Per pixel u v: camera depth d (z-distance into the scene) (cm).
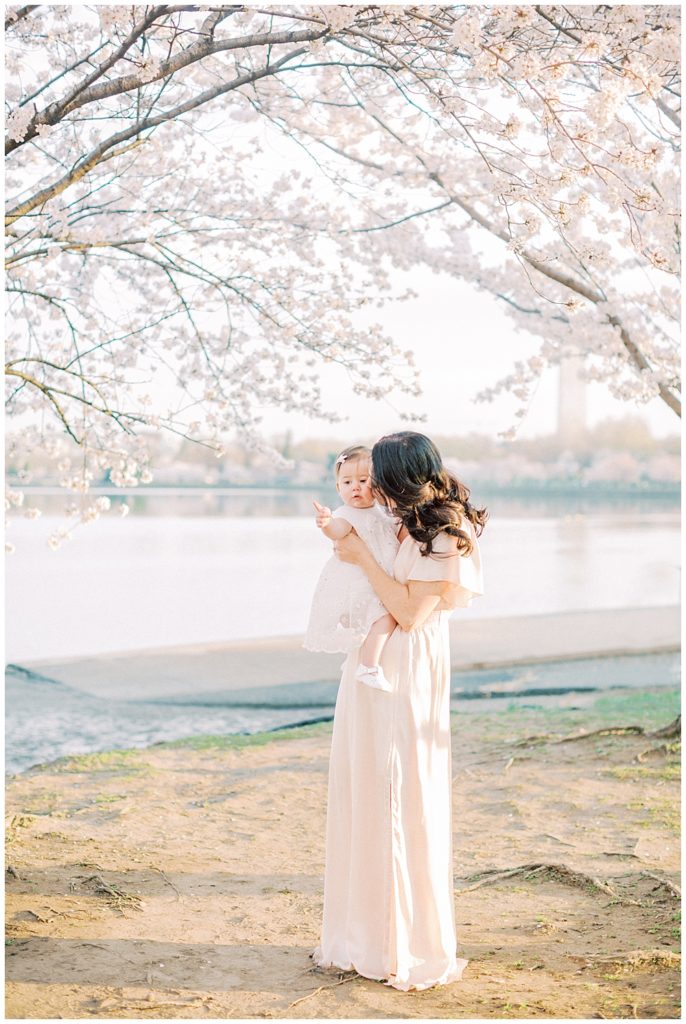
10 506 400
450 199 602
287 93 559
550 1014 273
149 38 414
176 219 600
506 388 624
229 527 2802
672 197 503
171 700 818
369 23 376
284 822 478
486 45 311
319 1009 278
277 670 960
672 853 420
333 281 630
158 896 376
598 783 528
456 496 308
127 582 1730
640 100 441
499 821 472
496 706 796
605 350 625
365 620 301
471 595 309
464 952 326
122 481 536
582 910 363
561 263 584
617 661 1010
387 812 299
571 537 2888
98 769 579
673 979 299
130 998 285
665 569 2078
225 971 307
